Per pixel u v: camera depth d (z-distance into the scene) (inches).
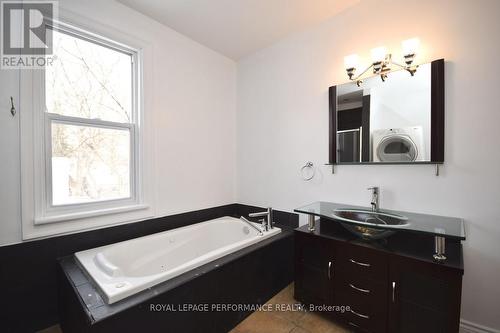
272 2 73.2
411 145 65.1
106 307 42.1
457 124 59.4
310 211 71.9
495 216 55.4
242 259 65.2
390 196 70.2
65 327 56.3
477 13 56.5
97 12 67.8
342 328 62.9
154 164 82.7
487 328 56.8
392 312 53.9
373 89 71.4
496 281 55.7
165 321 47.9
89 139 70.7
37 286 59.8
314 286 67.9
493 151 55.2
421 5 64.0
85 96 70.1
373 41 72.6
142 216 79.6
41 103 60.2
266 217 96.2
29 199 58.2
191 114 94.6
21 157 57.1
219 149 106.8
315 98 86.4
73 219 64.7
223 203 109.3
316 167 86.7
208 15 79.3
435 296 49.1
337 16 80.0
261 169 104.7
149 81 80.4
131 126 79.2
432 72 61.4
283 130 96.3
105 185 74.2
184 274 54.1
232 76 112.6
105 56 74.3
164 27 84.7
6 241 55.6
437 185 62.7
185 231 86.9
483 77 56.0
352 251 60.0
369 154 72.6
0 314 55.1
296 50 91.2
